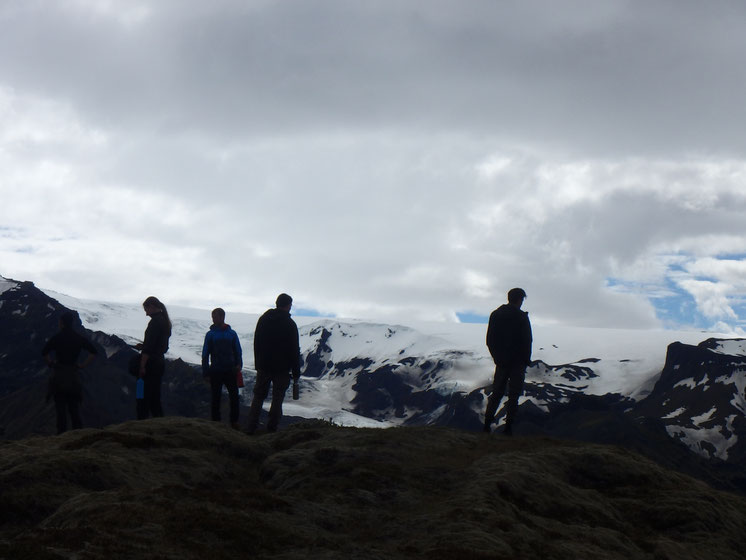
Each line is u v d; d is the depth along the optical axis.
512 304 24.28
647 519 18.45
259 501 15.52
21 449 20.25
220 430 22.20
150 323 24.98
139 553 12.44
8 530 15.61
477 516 15.36
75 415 25.08
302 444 21.25
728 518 19.09
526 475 18.03
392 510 16.48
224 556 12.95
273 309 25.03
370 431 22.42
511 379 24.05
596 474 20.12
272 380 24.84
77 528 13.24
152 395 24.91
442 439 21.70
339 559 13.13
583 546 15.57
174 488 15.52
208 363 24.98
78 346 25.31
